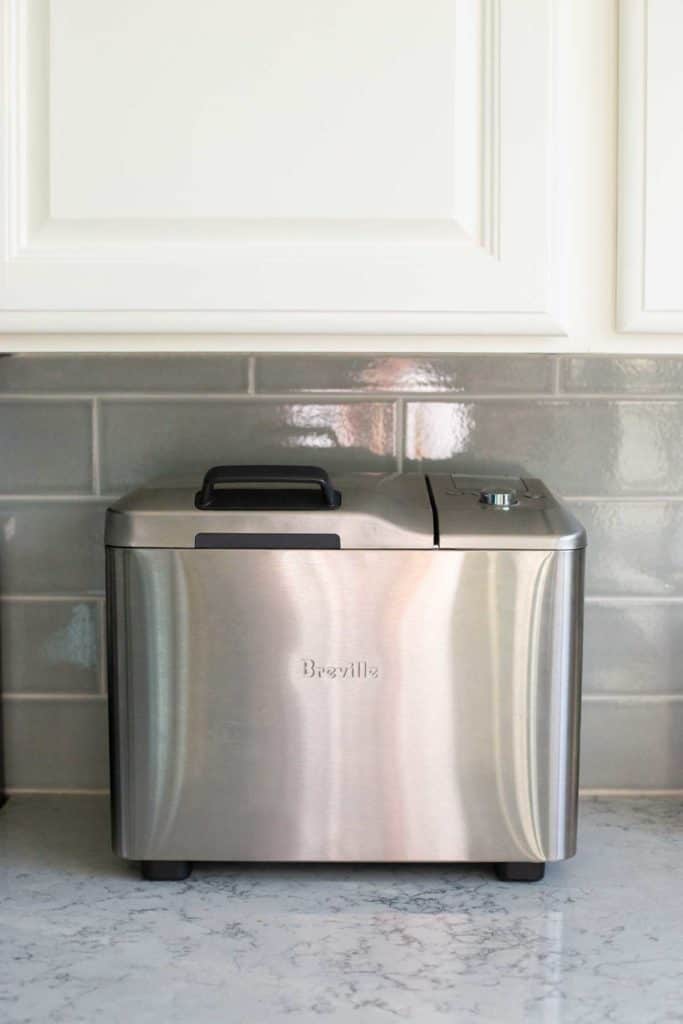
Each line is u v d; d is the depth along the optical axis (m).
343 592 1.04
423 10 0.92
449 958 0.96
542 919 1.03
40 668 1.28
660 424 1.25
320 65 0.92
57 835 1.19
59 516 1.27
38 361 1.25
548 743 1.06
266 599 1.04
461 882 1.09
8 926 1.01
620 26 0.92
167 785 1.06
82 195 0.94
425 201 0.93
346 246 0.94
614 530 1.27
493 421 1.25
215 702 1.05
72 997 0.90
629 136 0.93
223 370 1.25
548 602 1.04
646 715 1.28
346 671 1.05
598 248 0.95
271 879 1.10
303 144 0.93
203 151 0.93
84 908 1.04
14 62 0.93
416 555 1.04
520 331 0.94
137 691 1.05
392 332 0.94
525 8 0.92
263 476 1.06
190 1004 0.90
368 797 1.06
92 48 0.93
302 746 1.05
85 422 1.25
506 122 0.93
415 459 1.26
